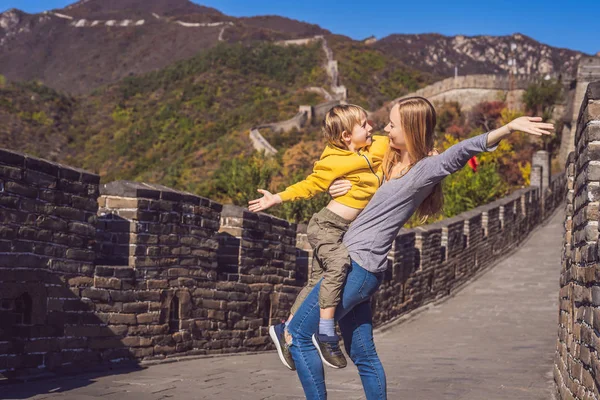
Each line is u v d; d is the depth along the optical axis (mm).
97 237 9008
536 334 14766
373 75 161125
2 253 6961
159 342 9281
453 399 6863
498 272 24516
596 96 5137
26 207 7266
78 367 8047
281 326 4543
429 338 14688
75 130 145500
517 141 58375
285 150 89000
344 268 4184
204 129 127062
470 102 78000
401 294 17719
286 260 12492
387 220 4230
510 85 75812
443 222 21438
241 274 11156
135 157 126875
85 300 8180
